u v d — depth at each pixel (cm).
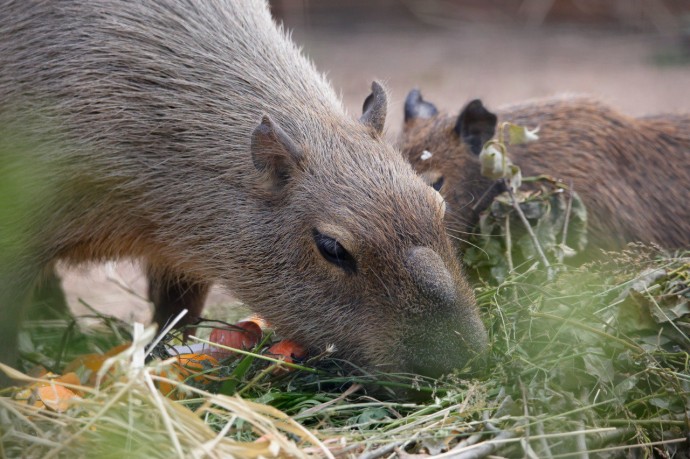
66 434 688
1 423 696
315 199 869
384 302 832
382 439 747
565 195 1177
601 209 1234
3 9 970
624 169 1273
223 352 917
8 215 855
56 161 930
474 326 821
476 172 1193
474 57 2658
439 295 815
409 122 1284
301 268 884
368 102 1066
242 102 948
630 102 2175
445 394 824
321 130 917
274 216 900
